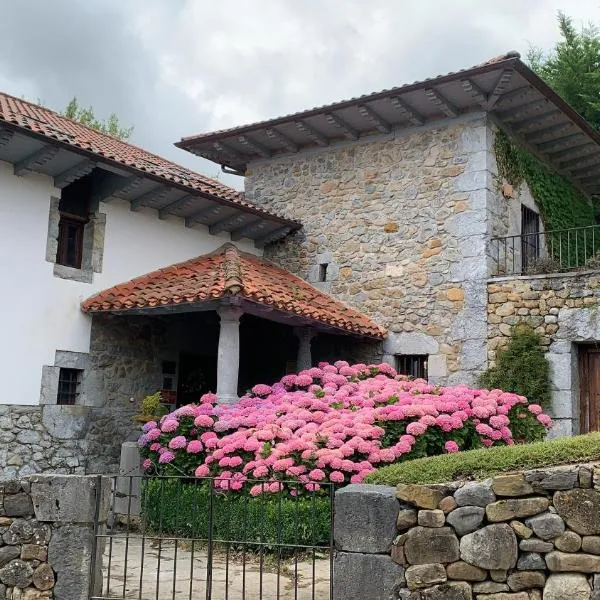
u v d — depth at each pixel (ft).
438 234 32.91
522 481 13.06
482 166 32.04
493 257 31.86
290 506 20.66
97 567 15.58
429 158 33.78
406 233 33.94
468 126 32.76
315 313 29.94
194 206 33.42
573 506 12.66
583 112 53.01
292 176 38.55
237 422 24.58
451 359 31.60
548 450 13.79
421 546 13.30
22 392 27.02
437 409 24.36
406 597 13.19
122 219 31.71
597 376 29.07
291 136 37.09
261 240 38.40
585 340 28.19
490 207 32.01
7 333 26.76
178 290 28.78
